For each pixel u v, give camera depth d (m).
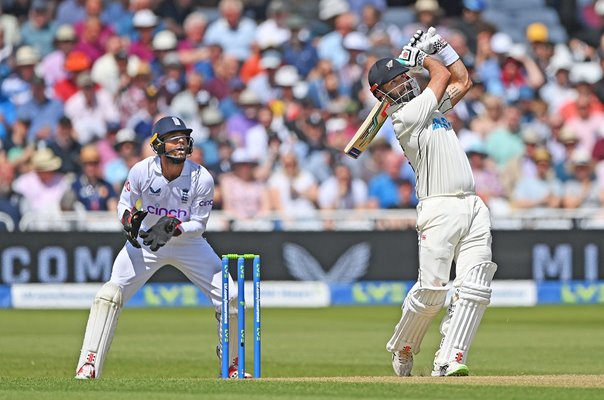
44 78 63.56
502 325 48.16
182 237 27.06
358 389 21.80
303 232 56.28
